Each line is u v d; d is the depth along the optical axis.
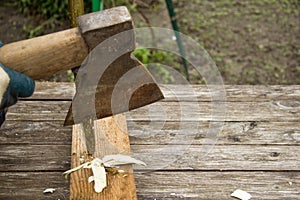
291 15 4.24
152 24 3.92
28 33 3.77
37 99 2.18
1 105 1.31
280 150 1.94
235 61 3.74
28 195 1.69
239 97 2.26
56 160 1.85
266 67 3.70
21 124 2.03
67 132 2.00
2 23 3.86
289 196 1.72
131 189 1.60
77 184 1.62
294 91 2.32
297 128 2.07
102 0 3.53
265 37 3.99
